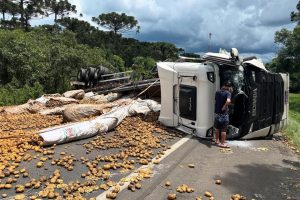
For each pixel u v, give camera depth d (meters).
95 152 8.32
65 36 47.72
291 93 56.91
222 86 10.47
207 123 10.34
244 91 10.21
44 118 13.06
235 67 10.37
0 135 9.32
